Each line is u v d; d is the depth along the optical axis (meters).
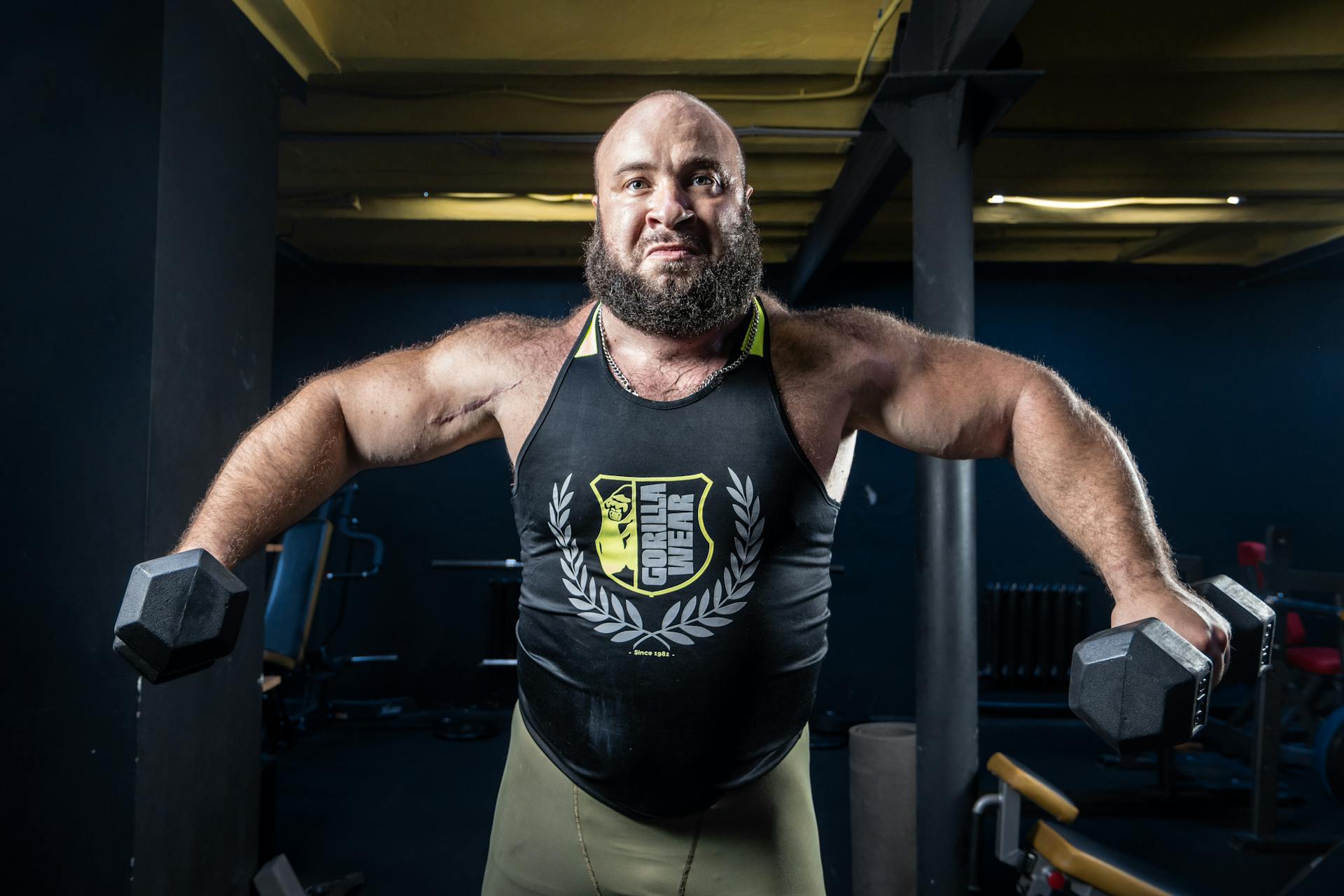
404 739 4.53
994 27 2.01
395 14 2.58
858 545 5.18
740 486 0.84
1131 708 0.64
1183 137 3.17
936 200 2.30
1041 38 2.65
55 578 1.91
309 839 3.08
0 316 1.94
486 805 3.49
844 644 5.14
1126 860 2.08
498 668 4.83
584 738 0.89
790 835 0.94
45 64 1.98
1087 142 3.56
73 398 1.92
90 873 1.87
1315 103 3.10
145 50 1.97
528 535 0.91
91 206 1.95
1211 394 5.25
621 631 0.85
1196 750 4.22
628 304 0.83
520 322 0.98
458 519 5.20
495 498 5.21
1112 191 3.92
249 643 2.43
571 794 0.92
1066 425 0.83
